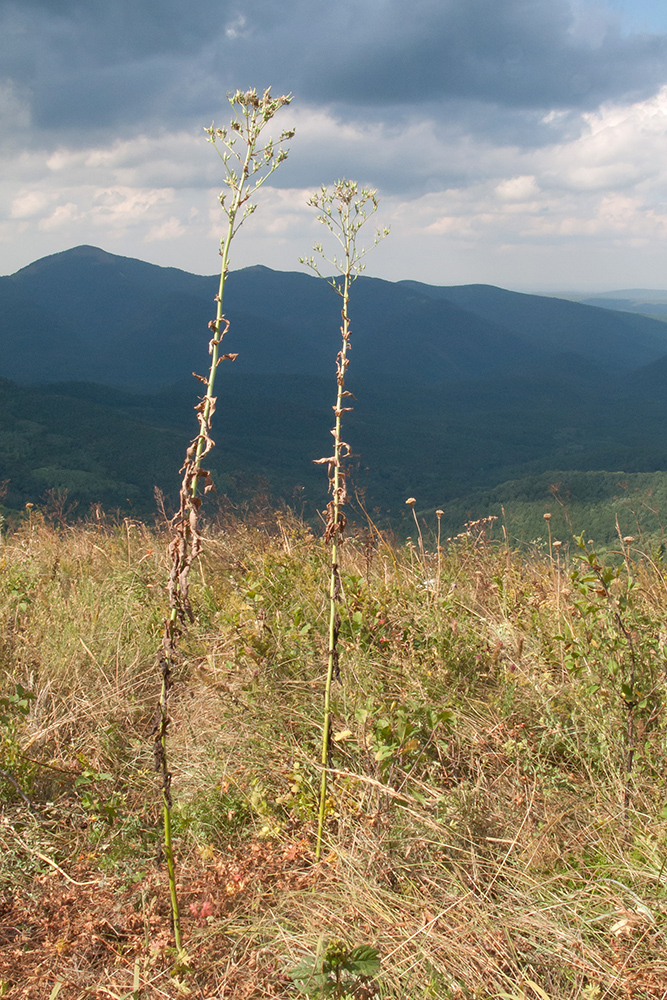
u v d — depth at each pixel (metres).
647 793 2.21
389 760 2.23
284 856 1.99
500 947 1.64
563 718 2.64
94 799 2.22
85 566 4.68
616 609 2.64
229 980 1.63
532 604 3.51
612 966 1.59
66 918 1.80
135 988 1.58
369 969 1.53
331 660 2.08
